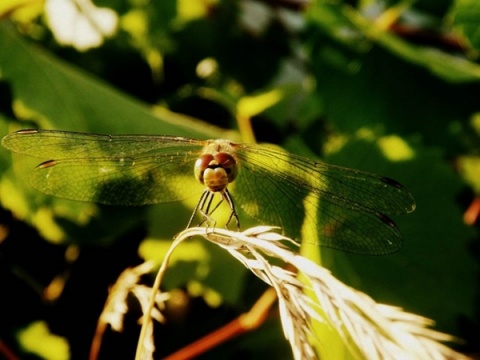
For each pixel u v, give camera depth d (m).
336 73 0.17
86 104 0.15
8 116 0.15
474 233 0.15
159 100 0.17
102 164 0.13
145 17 0.17
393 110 0.16
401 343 0.10
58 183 0.13
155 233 0.14
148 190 0.13
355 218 0.13
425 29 0.18
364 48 0.16
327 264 0.14
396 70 0.16
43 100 0.15
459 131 0.16
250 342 0.15
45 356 0.14
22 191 0.15
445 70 0.16
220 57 0.18
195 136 0.16
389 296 0.14
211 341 0.14
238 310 0.15
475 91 0.16
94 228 0.15
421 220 0.15
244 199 0.13
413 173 0.15
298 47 0.19
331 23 0.16
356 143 0.15
